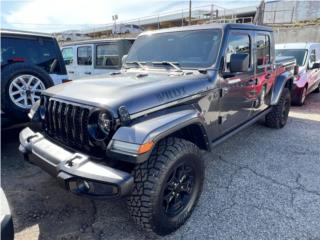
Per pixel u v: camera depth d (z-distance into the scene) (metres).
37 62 4.12
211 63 2.92
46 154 2.24
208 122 2.89
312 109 7.18
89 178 1.88
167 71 3.03
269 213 2.61
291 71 5.48
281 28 20.20
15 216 2.58
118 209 2.71
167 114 2.26
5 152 3.97
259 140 4.66
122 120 1.98
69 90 2.42
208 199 2.85
